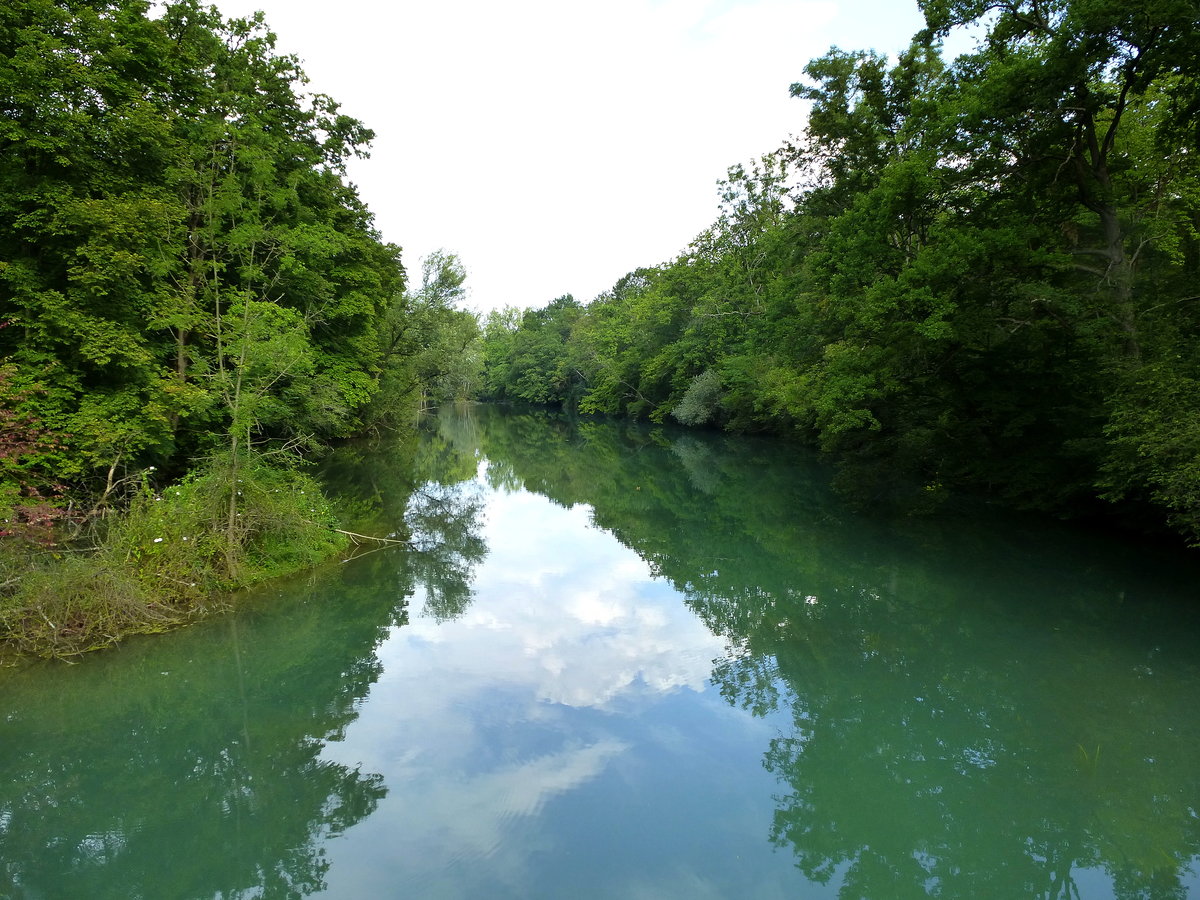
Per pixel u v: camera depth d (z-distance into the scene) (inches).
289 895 176.6
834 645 358.0
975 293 510.9
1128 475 417.4
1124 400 404.8
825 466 985.5
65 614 316.8
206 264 487.8
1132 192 591.8
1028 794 228.2
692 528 664.4
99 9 498.0
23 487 377.7
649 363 1724.9
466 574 486.6
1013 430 575.5
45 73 420.5
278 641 349.7
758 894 177.5
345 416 879.7
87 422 414.3
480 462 1192.2
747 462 1088.8
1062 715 279.6
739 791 226.1
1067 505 566.6
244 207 556.7
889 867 192.5
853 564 504.1
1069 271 539.2
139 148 482.9
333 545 505.7
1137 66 436.1
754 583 472.1
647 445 1421.0
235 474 407.5
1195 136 445.4
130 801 223.1
